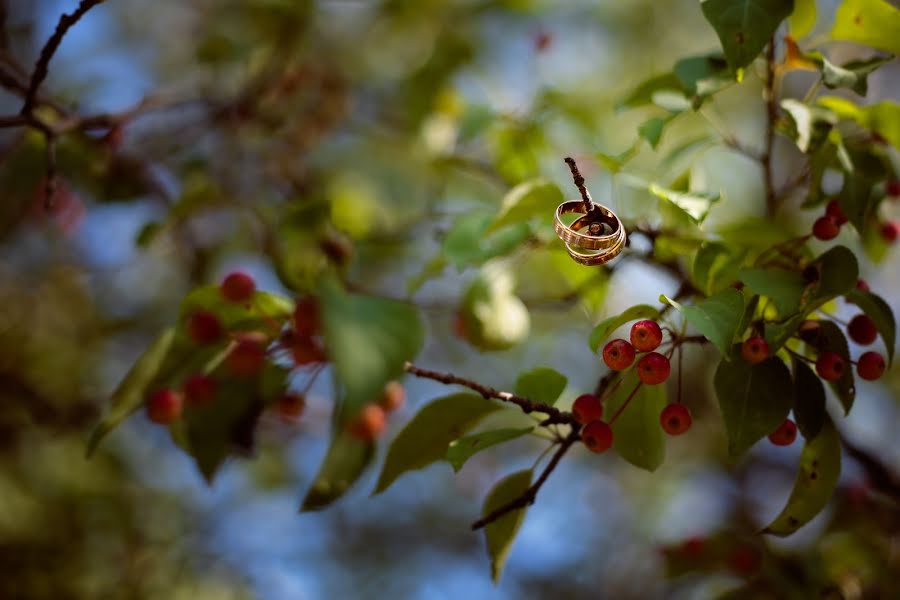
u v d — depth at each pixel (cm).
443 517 771
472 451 252
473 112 435
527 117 443
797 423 255
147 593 619
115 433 651
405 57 654
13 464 611
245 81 554
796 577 400
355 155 706
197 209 448
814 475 265
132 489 657
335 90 608
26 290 697
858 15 295
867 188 288
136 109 479
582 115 445
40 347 685
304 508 291
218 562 681
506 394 256
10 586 576
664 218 322
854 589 402
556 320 668
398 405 301
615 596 718
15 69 427
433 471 762
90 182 509
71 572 596
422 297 607
